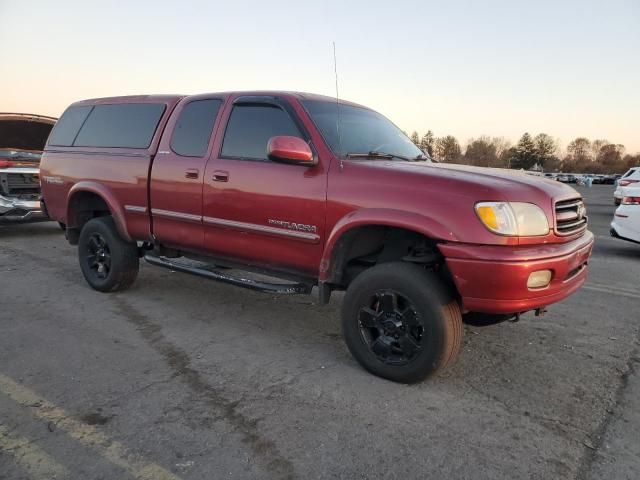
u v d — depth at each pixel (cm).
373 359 363
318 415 310
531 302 322
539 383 362
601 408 328
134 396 328
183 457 264
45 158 613
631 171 1487
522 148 11056
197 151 462
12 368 365
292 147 366
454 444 282
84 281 612
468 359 401
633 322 503
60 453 265
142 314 495
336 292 598
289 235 395
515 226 314
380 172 353
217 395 332
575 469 263
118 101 557
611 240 1083
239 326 470
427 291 331
